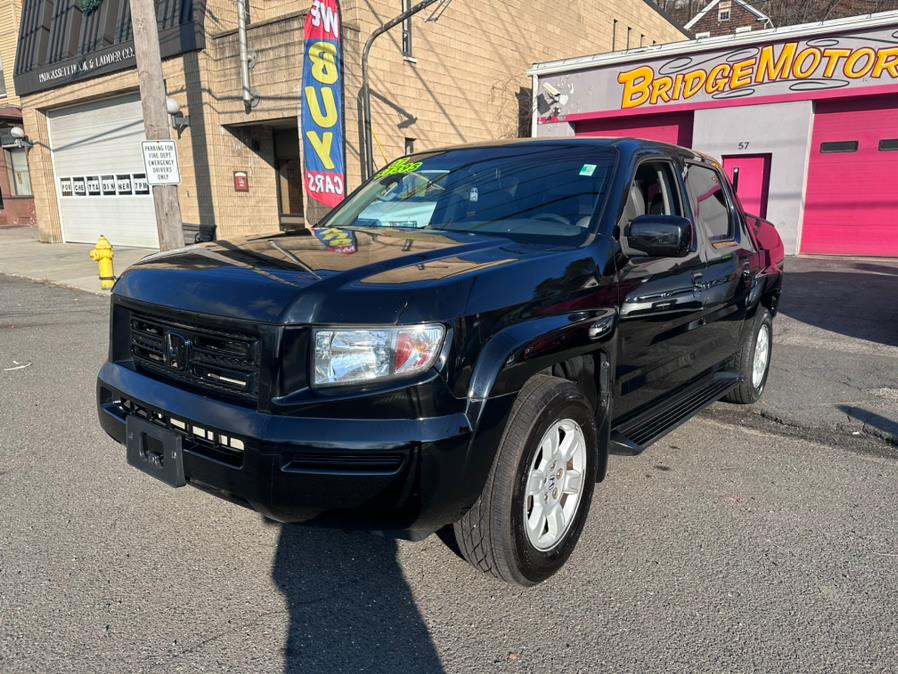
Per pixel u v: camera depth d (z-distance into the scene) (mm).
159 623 2576
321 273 2518
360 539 3244
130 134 16812
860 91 13789
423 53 14984
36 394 5430
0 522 3320
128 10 15273
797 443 4637
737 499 3736
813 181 14984
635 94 16391
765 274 5180
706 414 5254
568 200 3422
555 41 19750
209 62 13562
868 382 6020
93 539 3182
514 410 2588
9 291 11109
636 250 3326
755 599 2791
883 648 2484
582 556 3115
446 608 2713
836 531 3383
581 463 2961
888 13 13148
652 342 3545
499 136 17891
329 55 11273
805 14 27406
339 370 2311
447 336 2348
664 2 38875
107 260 10922
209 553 3088
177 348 2682
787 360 6781
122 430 2869
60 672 2295
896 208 14234
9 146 22688
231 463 2416
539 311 2668
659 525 3424
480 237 3232
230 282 2549
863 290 10773
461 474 2361
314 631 2553
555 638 2531
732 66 15086
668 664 2389
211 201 14000
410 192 3969
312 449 2260
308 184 11398
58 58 17578
